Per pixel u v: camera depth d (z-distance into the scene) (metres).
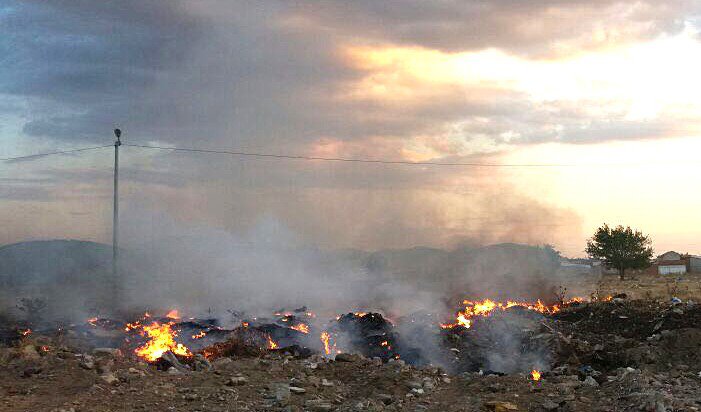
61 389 11.20
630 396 10.69
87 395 10.83
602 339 20.22
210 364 14.26
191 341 21.67
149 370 13.11
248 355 17.38
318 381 12.39
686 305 22.59
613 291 39.31
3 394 10.83
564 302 32.44
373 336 22.17
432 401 11.26
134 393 11.09
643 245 61.81
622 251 61.38
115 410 10.09
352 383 12.64
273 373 12.97
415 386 12.03
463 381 12.80
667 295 33.03
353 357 14.79
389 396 11.37
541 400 11.05
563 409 10.38
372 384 12.35
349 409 10.44
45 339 16.66
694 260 72.12
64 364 12.51
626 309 23.25
